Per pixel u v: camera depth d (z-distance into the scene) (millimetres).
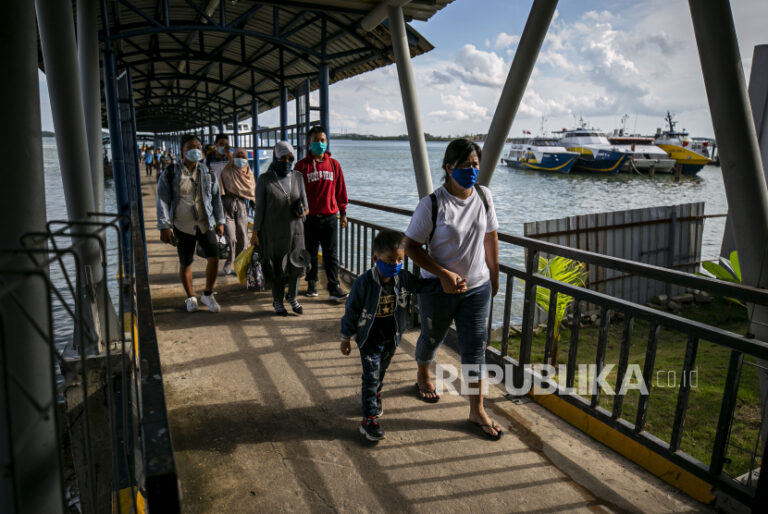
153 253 8164
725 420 2293
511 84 3916
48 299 1188
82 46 4383
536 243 3281
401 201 32531
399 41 5492
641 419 2697
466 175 2627
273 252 4754
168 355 4082
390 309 2941
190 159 4742
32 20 1706
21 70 1670
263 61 11336
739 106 2670
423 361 3324
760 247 2783
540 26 3670
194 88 15406
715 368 5371
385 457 2791
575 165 66375
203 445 2887
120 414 3428
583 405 3059
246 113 18891
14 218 1692
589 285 8578
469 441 2949
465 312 2965
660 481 2600
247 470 2670
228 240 6617
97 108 4414
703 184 56250
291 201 4715
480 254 2914
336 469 2686
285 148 4566
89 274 3410
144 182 27859
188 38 9734
